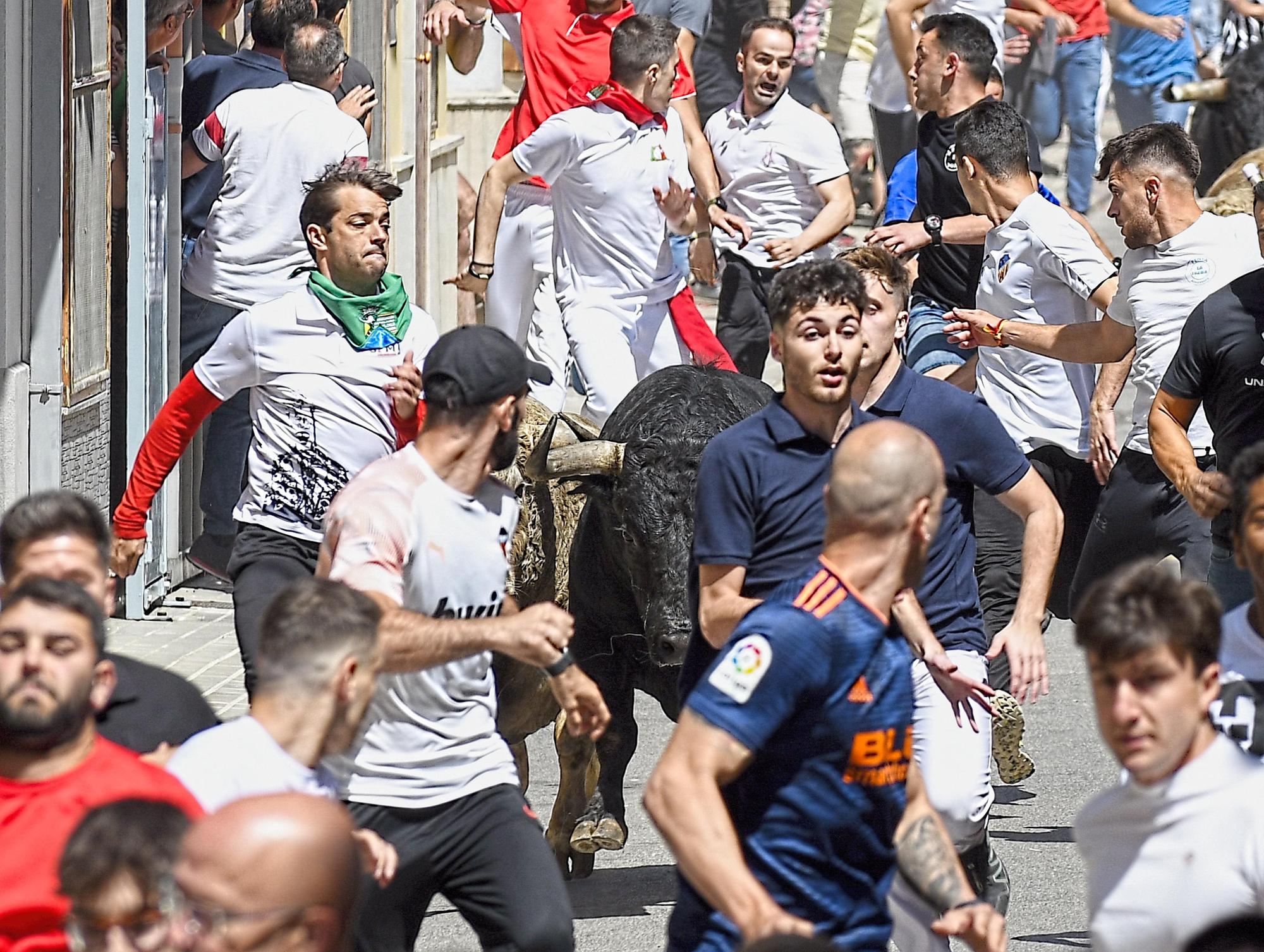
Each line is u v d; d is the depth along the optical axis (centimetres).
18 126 3244
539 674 2534
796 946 1129
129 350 3722
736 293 4162
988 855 2306
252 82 3812
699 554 1908
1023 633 2073
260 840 1098
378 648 1512
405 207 5353
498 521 1806
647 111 3391
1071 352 2788
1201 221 2680
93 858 1121
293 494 2341
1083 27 5922
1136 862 1378
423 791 1759
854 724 1427
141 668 1698
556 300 3709
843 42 5631
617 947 2364
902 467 1418
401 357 2359
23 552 1675
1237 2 5841
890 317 2105
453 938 2395
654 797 1404
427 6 5594
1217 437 2441
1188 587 1367
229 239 3738
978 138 2933
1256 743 1593
